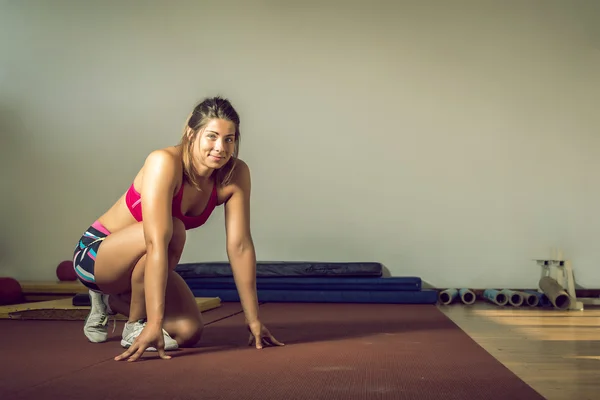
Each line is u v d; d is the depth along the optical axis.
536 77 5.91
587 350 2.62
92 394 1.62
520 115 5.90
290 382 1.77
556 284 5.04
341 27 6.08
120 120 6.19
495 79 5.94
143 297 2.38
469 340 2.71
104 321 2.61
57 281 5.96
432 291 5.23
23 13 6.32
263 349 2.40
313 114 6.05
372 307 4.75
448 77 5.98
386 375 1.88
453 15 6.00
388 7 6.05
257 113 6.10
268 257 6.02
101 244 2.40
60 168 6.20
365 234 5.96
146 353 2.29
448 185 5.93
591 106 5.85
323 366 2.03
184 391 1.65
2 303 5.04
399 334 2.95
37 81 6.27
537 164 5.87
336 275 5.33
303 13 6.11
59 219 6.17
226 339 2.72
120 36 6.24
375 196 5.97
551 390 1.77
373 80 6.03
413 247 5.92
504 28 5.95
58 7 6.29
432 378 1.84
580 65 5.88
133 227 2.34
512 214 5.87
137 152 6.17
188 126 2.31
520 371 2.10
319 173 6.02
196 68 6.17
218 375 1.87
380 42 6.05
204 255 6.03
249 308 2.49
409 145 5.97
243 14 6.15
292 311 4.36
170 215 2.22
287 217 6.03
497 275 5.84
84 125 6.21
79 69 6.25
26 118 6.25
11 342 2.62
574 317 4.19
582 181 5.83
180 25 6.20
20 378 1.83
